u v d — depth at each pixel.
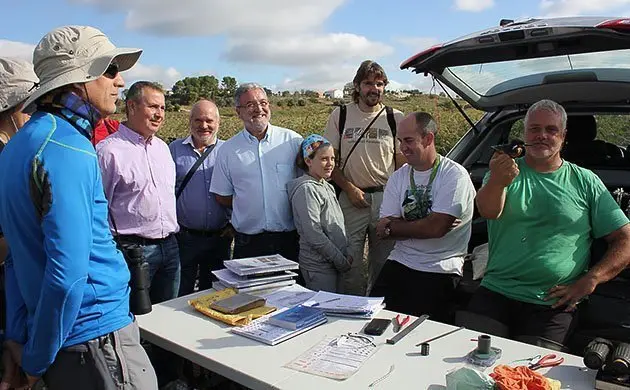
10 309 1.72
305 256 3.35
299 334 2.08
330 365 1.79
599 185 2.62
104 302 1.66
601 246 2.75
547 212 2.58
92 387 1.64
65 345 1.60
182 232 3.75
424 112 3.04
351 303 2.32
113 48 1.71
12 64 2.17
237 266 2.68
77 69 1.61
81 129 1.63
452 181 2.93
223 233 3.83
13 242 1.57
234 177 3.49
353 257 3.58
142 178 3.06
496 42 2.98
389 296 3.09
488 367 1.76
